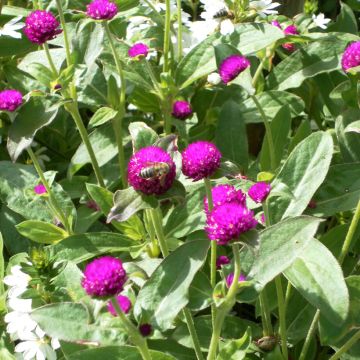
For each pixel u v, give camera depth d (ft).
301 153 1.12
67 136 1.66
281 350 1.11
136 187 0.88
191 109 1.52
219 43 1.39
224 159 1.37
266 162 1.38
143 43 1.48
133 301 0.99
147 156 0.88
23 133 1.21
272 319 1.26
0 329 1.22
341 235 1.20
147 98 1.53
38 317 0.91
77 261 1.19
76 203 1.48
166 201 0.97
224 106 1.44
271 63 1.69
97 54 1.33
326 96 1.54
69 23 1.54
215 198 0.92
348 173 1.20
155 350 1.02
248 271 0.90
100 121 1.32
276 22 1.60
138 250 1.19
